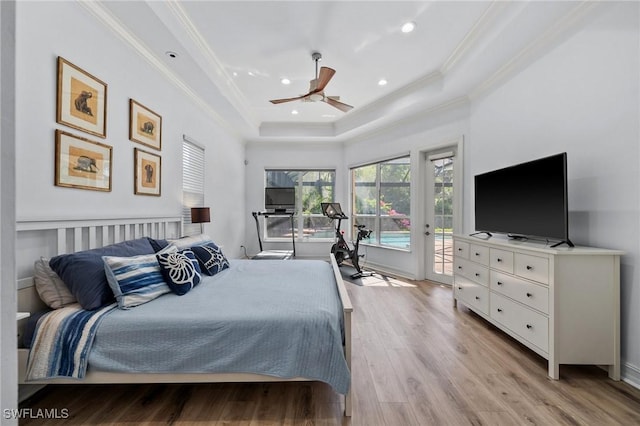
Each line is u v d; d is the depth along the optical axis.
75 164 1.87
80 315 1.48
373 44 2.88
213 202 4.28
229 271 2.61
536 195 2.22
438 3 2.31
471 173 3.56
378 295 3.54
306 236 6.04
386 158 4.86
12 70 0.56
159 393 1.65
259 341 1.44
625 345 1.78
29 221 1.58
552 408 1.52
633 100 1.75
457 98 3.66
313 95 3.04
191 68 2.88
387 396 1.61
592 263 1.79
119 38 2.27
